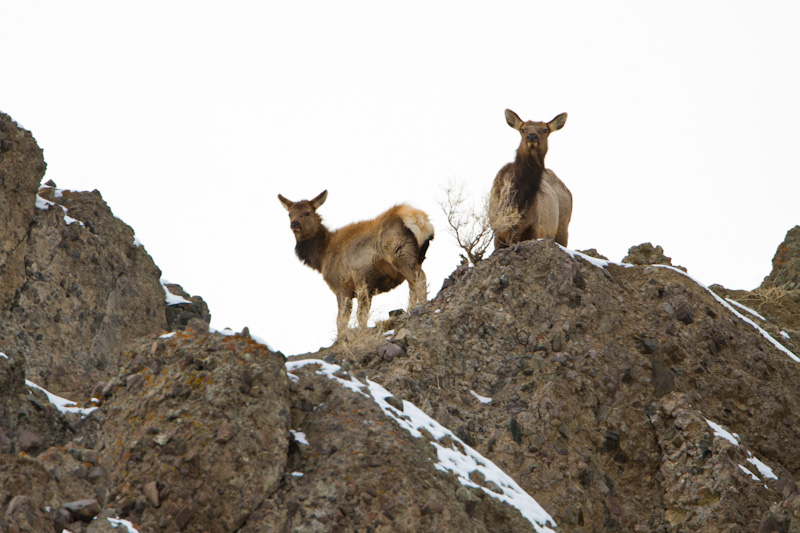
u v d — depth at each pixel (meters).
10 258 45.66
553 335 48.19
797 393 51.34
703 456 42.97
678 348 49.69
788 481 43.38
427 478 31.12
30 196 47.69
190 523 28.39
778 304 65.94
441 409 43.75
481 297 51.00
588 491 42.12
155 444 29.67
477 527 30.78
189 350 32.44
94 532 26.70
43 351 44.59
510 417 43.91
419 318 50.56
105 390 32.91
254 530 28.72
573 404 45.12
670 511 42.00
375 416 32.97
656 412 45.72
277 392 31.98
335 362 45.09
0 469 26.80
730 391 48.94
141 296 51.72
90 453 29.81
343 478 30.47
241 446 29.84
